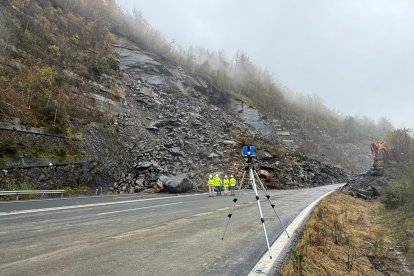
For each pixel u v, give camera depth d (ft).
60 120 95.30
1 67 93.40
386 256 33.37
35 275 15.53
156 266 18.07
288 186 136.56
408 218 54.44
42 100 96.27
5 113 78.48
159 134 136.36
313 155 297.33
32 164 76.28
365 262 29.63
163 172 107.86
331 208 60.03
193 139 138.41
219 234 28.30
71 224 32.14
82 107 114.83
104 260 18.75
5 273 15.65
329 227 40.04
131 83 167.84
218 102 245.86
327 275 22.17
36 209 45.32
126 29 216.54
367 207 81.76
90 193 88.84
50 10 151.43
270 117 320.09
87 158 94.58
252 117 259.19
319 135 389.39
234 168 127.13
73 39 147.02
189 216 40.11
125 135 122.93
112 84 147.74
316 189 130.31
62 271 16.33
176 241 24.80
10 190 67.10
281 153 172.65
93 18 187.11
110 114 127.95
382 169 120.78
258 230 30.94
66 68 125.39
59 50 129.59
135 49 197.77
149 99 161.99
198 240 25.49
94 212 43.01
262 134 242.99
